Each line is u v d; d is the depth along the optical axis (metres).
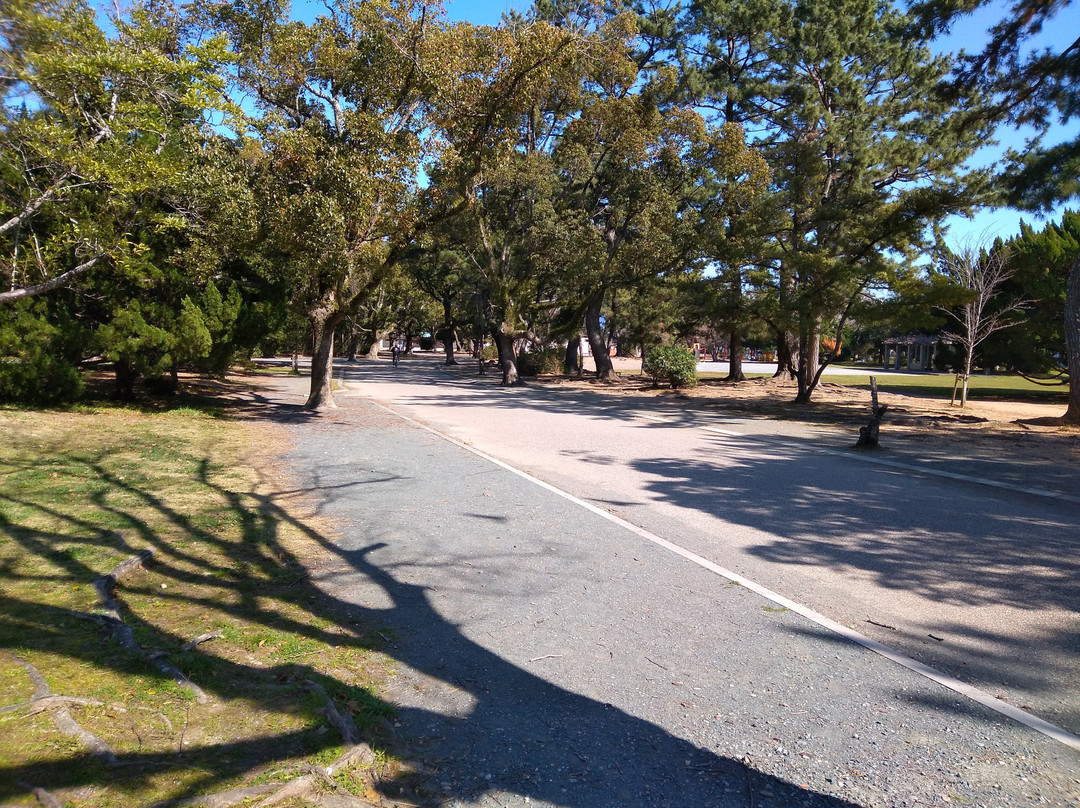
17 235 11.00
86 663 3.59
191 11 14.07
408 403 20.25
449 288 46.94
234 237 13.23
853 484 9.33
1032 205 14.84
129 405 15.22
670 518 7.44
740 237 20.80
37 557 5.20
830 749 3.22
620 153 24.67
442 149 14.71
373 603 4.92
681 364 27.86
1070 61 13.17
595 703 3.62
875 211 19.75
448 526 6.95
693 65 28.66
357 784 2.83
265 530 6.52
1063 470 10.45
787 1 26.14
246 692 3.48
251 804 2.57
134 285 13.77
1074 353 15.95
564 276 27.33
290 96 15.65
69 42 9.63
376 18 13.89
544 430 14.55
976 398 25.58
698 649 4.28
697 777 2.99
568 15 26.55
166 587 4.93
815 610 4.95
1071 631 4.61
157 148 12.00
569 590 5.26
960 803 2.83
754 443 13.26
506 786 2.90
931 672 4.01
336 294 17.06
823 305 19.34
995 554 6.28
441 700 3.62
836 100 24.02
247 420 14.96
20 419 11.79
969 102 15.98
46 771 2.64
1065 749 3.24
